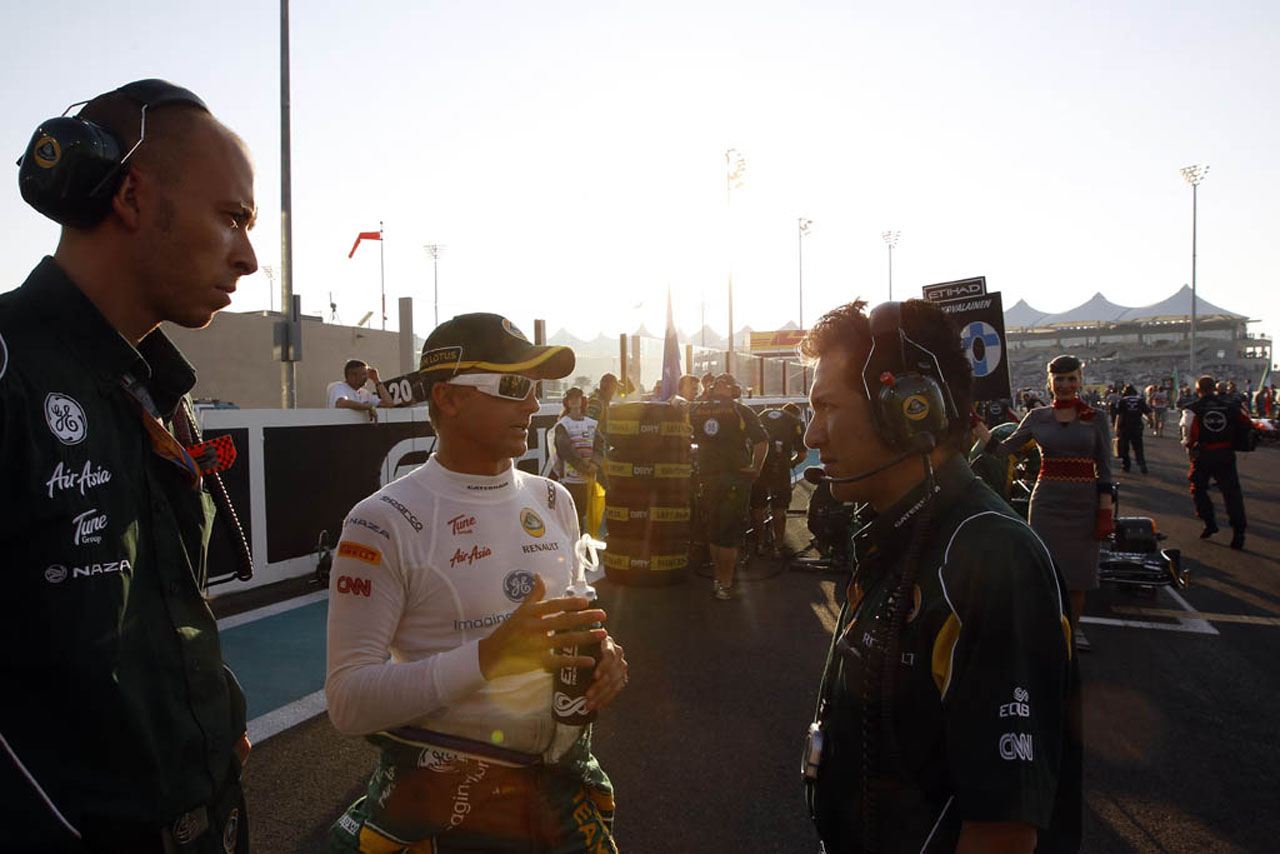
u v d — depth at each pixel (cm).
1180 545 880
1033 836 102
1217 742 372
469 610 149
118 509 104
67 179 105
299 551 646
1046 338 10619
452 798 146
